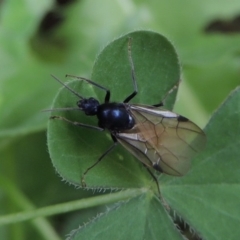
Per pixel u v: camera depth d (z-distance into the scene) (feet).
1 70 0.51
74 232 0.40
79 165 0.40
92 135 0.40
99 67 0.40
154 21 0.53
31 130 0.47
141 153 0.41
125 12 0.54
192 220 0.41
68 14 0.53
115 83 0.41
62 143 0.40
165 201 0.41
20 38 0.52
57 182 0.50
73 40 0.53
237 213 0.40
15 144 0.50
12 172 0.50
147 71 0.41
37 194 0.50
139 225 0.41
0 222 0.44
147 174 0.41
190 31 0.53
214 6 0.53
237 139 0.41
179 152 0.41
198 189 0.41
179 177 0.41
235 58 0.52
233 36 0.52
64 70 0.51
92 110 0.40
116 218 0.40
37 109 0.49
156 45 0.40
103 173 0.40
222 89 0.51
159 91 0.41
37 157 0.50
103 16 0.54
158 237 0.41
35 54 0.52
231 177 0.41
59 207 0.44
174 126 0.41
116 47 0.40
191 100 0.51
